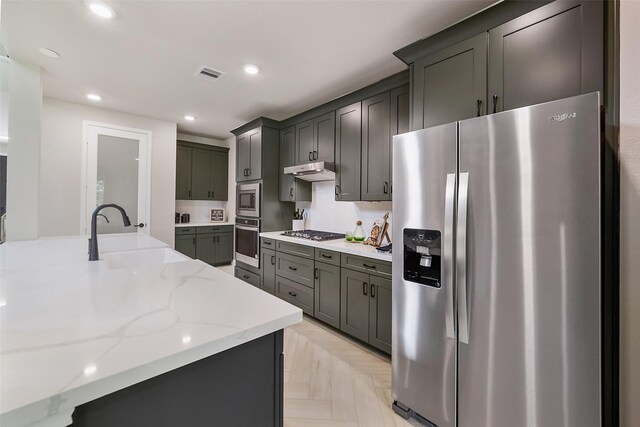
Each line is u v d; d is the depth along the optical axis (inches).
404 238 63.9
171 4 67.5
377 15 70.8
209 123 168.2
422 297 60.6
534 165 45.9
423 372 60.7
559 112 43.6
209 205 214.4
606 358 46.1
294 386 76.5
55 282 44.8
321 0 65.9
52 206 130.1
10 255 66.3
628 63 46.9
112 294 39.5
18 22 74.2
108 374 21.7
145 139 155.4
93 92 120.8
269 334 34.0
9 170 92.0
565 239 43.4
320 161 126.1
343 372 83.0
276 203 151.9
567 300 43.4
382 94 101.0
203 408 29.1
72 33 79.0
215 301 37.5
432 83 71.2
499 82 60.3
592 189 41.3
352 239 117.1
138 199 153.7
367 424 63.4
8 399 18.7
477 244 51.9
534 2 56.0
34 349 24.6
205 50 87.4
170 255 75.5
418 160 61.2
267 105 135.3
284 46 85.0
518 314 47.6
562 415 44.1
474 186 52.2
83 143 137.1
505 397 49.2
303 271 120.1
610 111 48.1
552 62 53.9
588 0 50.3
